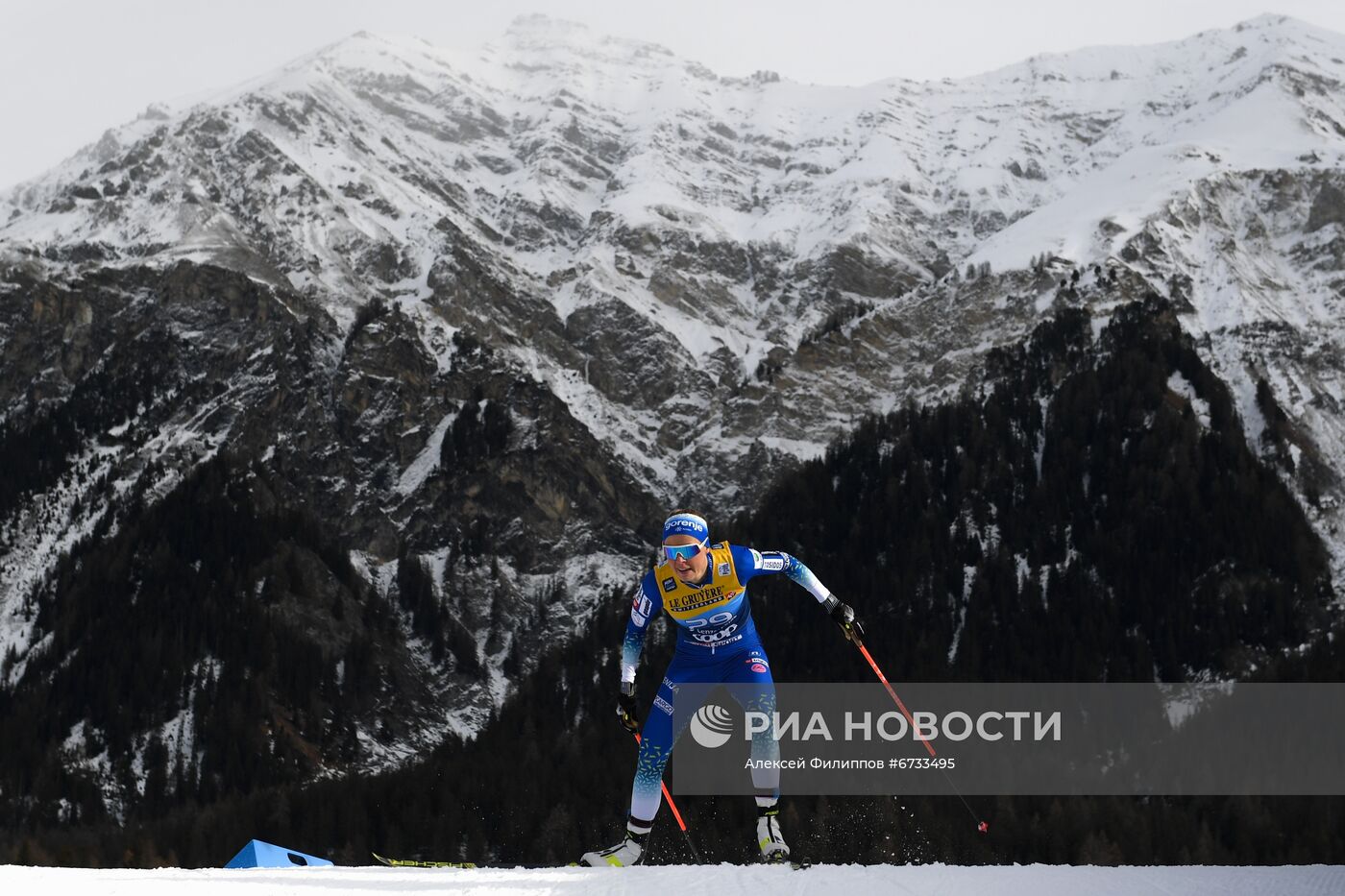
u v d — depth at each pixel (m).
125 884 9.28
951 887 9.04
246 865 20.30
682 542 9.85
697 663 10.21
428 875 9.54
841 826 72.94
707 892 8.68
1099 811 79.75
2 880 9.46
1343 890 9.90
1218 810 83.69
